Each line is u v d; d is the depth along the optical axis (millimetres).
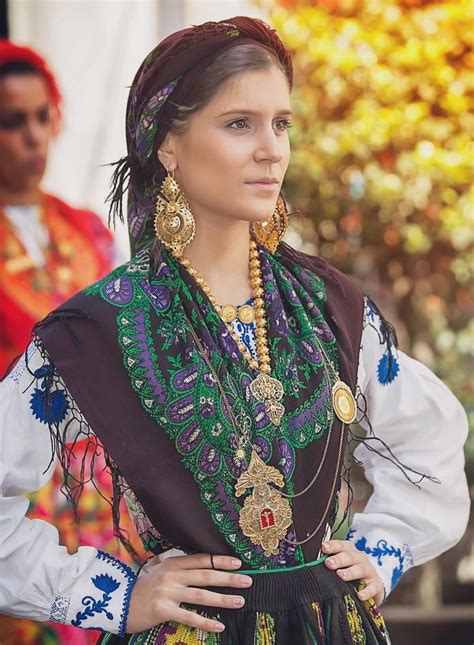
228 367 2879
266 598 2828
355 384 3066
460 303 6434
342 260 6324
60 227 5453
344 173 6156
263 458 2842
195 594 2824
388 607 6363
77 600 2949
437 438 3330
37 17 6684
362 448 3434
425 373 3377
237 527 2830
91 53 6734
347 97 6113
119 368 2869
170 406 2828
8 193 5363
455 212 6078
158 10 6820
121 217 3150
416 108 6004
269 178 2857
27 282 5262
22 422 2979
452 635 5883
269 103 2846
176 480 2830
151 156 3008
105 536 4965
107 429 2846
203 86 2846
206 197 2900
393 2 6043
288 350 2941
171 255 2998
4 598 2961
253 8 6719
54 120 5602
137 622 2904
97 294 2941
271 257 3102
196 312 2902
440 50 5980
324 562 2953
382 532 3248
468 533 6496
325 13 6129
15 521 2973
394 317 6539
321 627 2846
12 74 5352
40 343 2943
